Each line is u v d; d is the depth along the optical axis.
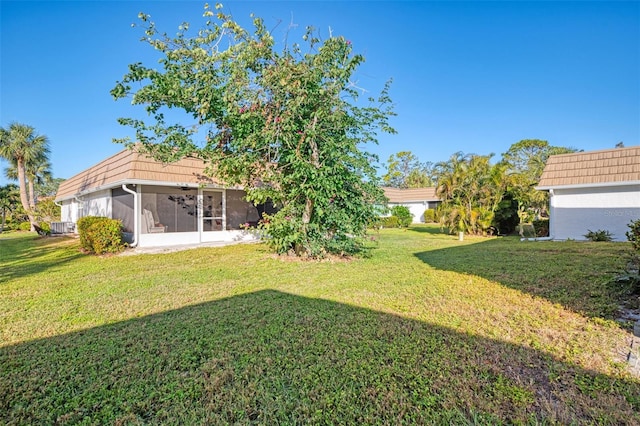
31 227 25.59
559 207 13.93
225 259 9.52
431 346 3.43
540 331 3.77
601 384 2.64
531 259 8.43
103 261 9.41
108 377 2.94
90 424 2.34
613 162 13.00
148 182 11.62
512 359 3.10
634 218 12.41
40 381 2.90
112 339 3.79
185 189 13.14
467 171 17.31
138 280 6.91
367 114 8.83
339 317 4.39
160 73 7.83
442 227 19.30
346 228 8.91
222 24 7.55
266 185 9.12
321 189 8.35
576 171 13.69
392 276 6.93
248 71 8.07
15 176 28.62
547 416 2.26
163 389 2.73
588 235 13.00
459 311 4.54
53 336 3.94
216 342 3.64
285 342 3.60
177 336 3.84
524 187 18.06
